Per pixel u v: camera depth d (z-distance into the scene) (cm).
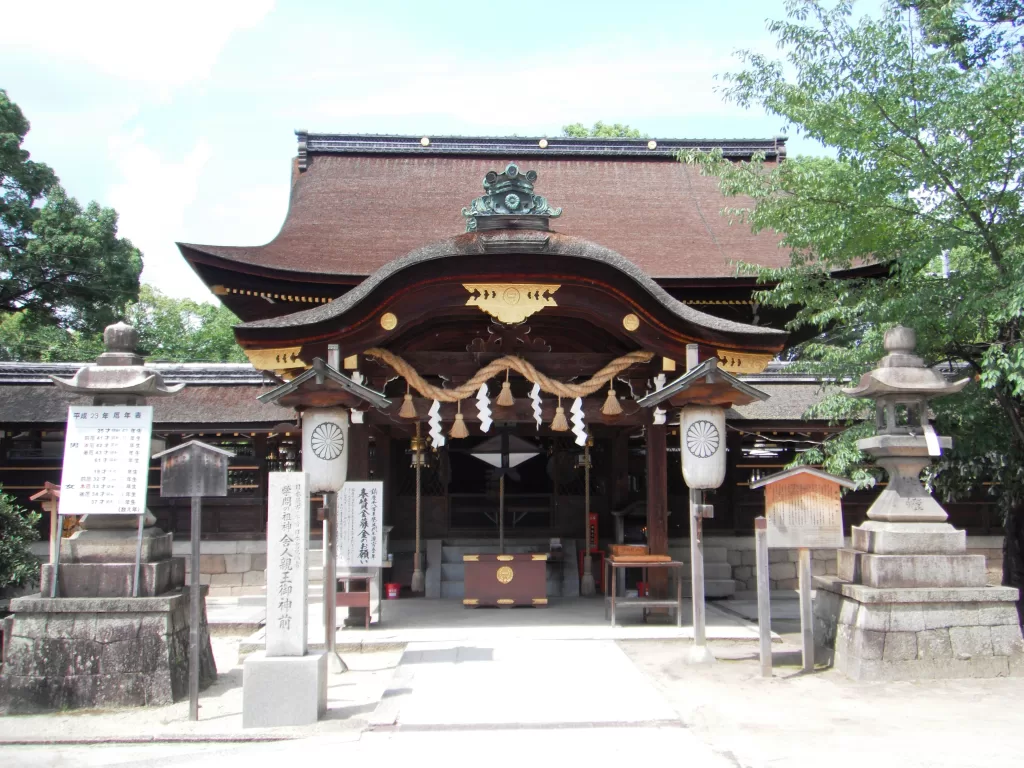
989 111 1005
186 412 1630
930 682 869
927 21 1077
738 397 969
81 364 1795
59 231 2645
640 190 2153
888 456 963
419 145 2261
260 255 1633
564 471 1738
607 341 1378
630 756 646
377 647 1068
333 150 2241
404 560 1638
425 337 1410
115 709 807
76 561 858
